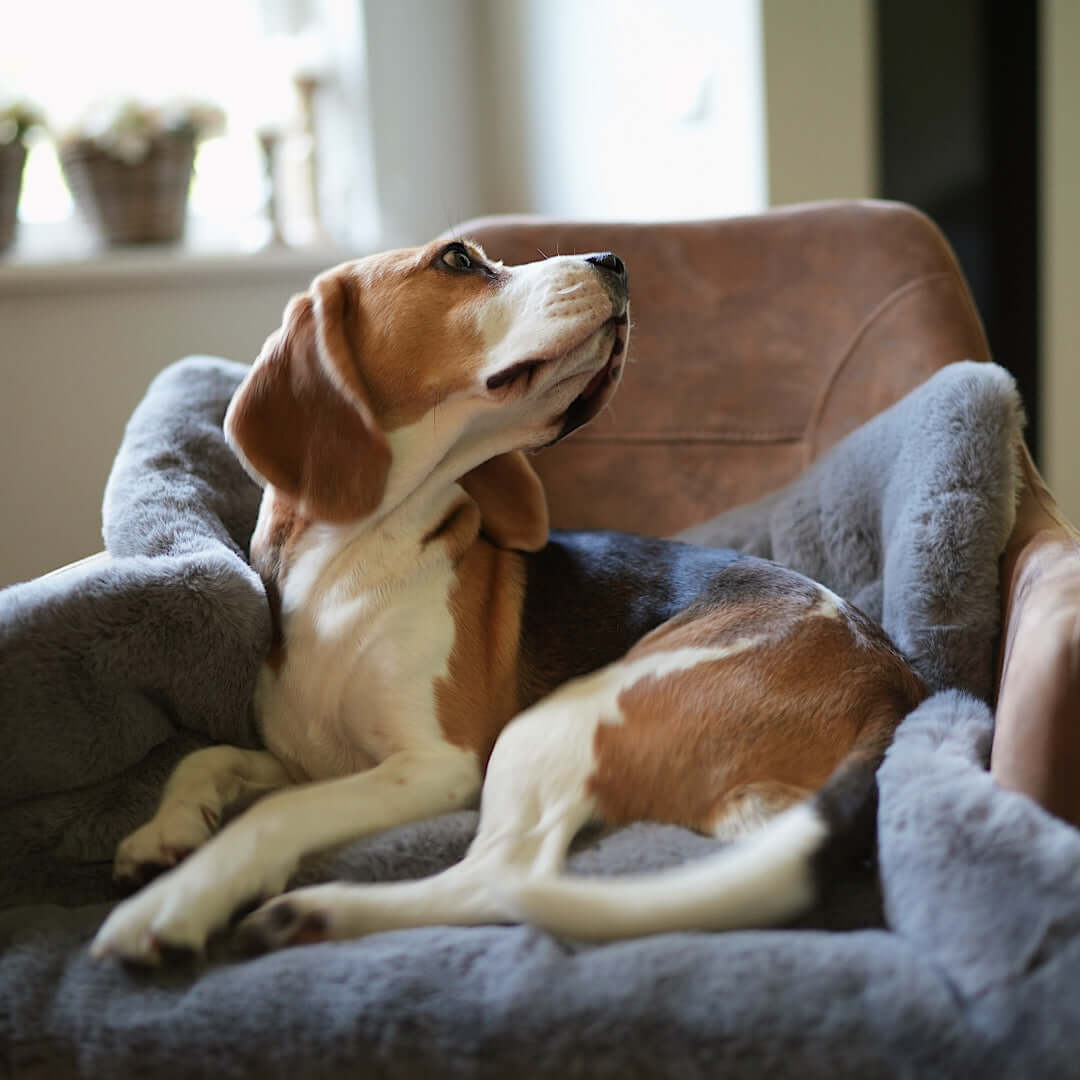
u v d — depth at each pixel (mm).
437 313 1301
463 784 1249
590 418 1382
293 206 2686
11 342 2240
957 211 2662
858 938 927
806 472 1644
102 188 2357
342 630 1300
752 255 1790
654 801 1172
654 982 871
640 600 1390
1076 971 830
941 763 1045
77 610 1185
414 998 890
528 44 2680
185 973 977
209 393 1627
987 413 1397
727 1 2219
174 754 1288
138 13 2555
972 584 1351
